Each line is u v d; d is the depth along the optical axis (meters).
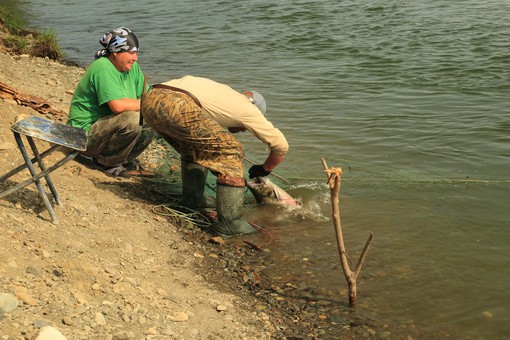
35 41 12.41
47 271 3.99
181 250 5.23
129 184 6.35
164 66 13.15
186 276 4.79
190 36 16.39
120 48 6.11
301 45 14.84
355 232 5.72
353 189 6.66
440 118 9.10
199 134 5.31
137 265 4.66
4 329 3.23
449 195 6.42
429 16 17.12
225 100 5.32
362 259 4.54
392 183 6.78
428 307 4.59
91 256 4.44
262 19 18.16
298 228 5.82
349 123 8.98
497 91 10.52
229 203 5.52
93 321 3.63
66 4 22.95
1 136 6.10
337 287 4.84
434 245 5.45
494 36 14.48
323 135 8.45
